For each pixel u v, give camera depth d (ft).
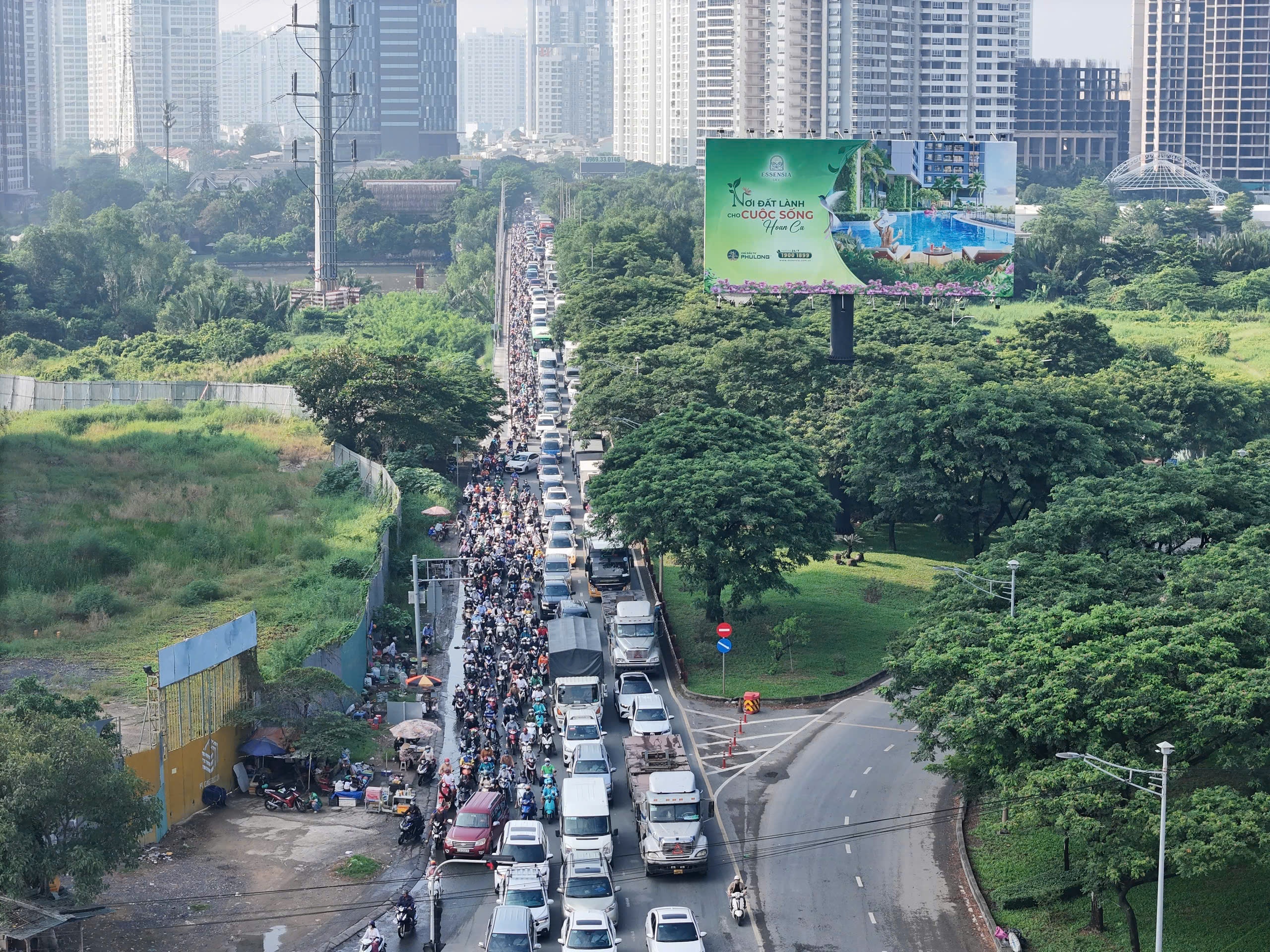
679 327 647.97
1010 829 252.42
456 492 502.38
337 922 219.00
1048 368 641.40
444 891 230.27
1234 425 568.82
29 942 201.67
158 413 621.31
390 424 547.90
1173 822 197.16
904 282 511.81
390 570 422.00
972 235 512.22
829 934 217.15
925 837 253.44
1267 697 209.97
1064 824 203.72
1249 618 236.02
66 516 459.32
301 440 567.59
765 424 411.34
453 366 620.49
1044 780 209.97
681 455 390.63
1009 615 258.37
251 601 388.37
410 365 558.56
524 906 210.79
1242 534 297.12
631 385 522.47
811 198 507.30
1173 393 556.10
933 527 483.10
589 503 396.98
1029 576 285.02
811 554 372.17
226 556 428.97
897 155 507.30
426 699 309.63
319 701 280.31
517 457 557.33
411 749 282.36
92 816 210.59
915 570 428.97
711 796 271.49
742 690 329.11
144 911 220.43
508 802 263.90
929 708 246.27
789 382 515.09
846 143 504.84
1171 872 209.36
